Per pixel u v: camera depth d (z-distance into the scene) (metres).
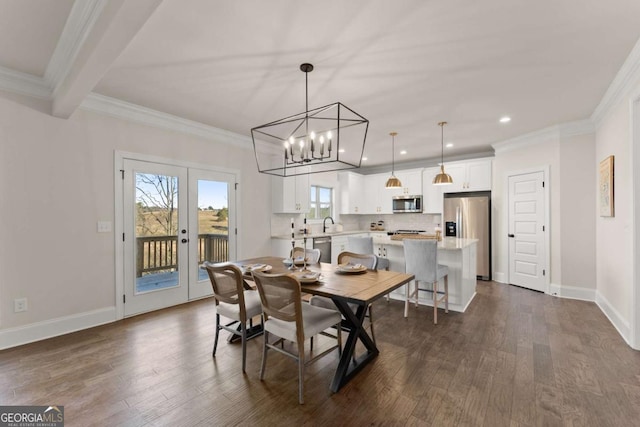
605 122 3.42
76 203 3.01
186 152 3.95
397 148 5.45
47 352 2.52
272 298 2.03
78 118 3.02
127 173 3.38
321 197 6.62
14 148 2.65
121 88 2.89
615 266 3.14
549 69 2.52
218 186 4.35
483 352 2.53
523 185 4.71
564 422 1.68
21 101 2.69
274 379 2.13
